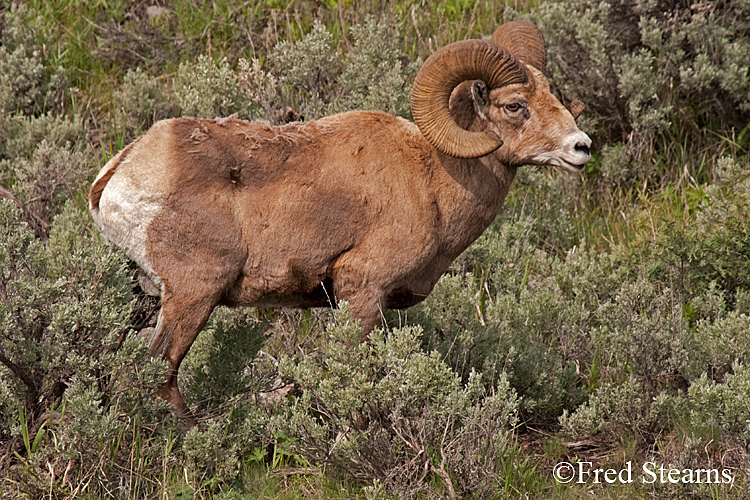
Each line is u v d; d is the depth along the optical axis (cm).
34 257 1627
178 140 1552
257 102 2450
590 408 1786
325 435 1595
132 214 1540
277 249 1609
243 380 1736
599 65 2803
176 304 1567
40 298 1520
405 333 1573
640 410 1789
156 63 3244
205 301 1577
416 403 1600
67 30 3288
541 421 1939
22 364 1536
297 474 1647
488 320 2116
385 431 1603
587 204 2789
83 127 2789
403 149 1678
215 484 1585
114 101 2861
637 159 2816
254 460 1666
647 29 2878
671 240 2266
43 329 1598
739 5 2930
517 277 2325
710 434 1738
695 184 2716
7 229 1627
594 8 2908
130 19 3431
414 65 2686
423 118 1606
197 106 2444
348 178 1630
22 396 1567
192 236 1548
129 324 1603
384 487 1538
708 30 2841
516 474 1620
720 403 1652
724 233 2250
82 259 1556
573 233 2622
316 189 1612
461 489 1569
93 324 1531
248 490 1580
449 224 1706
